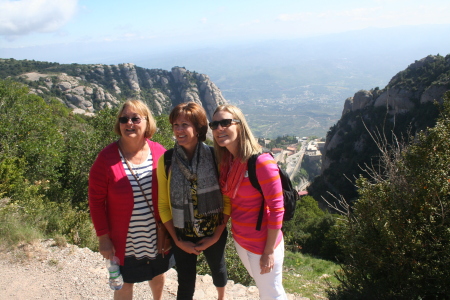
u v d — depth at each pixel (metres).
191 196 2.44
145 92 122.94
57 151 13.56
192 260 2.63
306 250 19.33
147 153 2.78
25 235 5.00
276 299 2.51
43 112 18.81
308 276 10.37
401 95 47.97
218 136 2.31
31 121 13.91
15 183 7.85
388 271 4.80
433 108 39.12
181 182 2.42
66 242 5.14
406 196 4.89
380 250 4.82
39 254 4.61
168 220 2.54
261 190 2.36
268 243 2.36
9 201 6.39
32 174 11.48
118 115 2.61
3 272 4.07
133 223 2.60
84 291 3.75
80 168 14.35
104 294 3.71
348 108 69.50
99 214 2.55
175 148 2.49
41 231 5.90
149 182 2.64
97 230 2.56
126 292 2.77
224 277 2.78
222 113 2.28
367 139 50.06
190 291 2.65
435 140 4.77
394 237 4.60
